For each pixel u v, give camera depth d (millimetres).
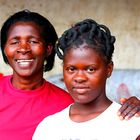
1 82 1892
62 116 1538
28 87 1830
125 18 4902
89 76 1436
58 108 1796
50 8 4855
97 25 1490
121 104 1516
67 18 4883
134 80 4270
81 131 1453
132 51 4926
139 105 1473
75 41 1445
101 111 1493
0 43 1913
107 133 1428
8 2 4809
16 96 1803
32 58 1800
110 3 4875
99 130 1437
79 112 1518
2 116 1767
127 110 1454
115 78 4309
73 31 1468
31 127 1741
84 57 1424
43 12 4855
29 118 1759
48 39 1872
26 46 1782
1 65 4836
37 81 1841
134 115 1439
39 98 1808
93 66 1428
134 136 1410
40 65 1832
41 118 1761
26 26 1805
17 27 1807
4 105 1788
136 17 4902
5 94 1819
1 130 1739
